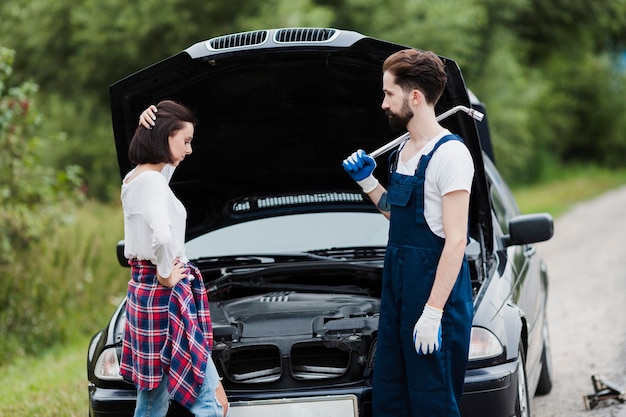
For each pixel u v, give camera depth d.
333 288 5.35
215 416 4.08
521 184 34.91
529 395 4.98
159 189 3.93
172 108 4.05
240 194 5.67
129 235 4.00
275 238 5.54
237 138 5.32
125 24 22.20
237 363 4.60
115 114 4.93
